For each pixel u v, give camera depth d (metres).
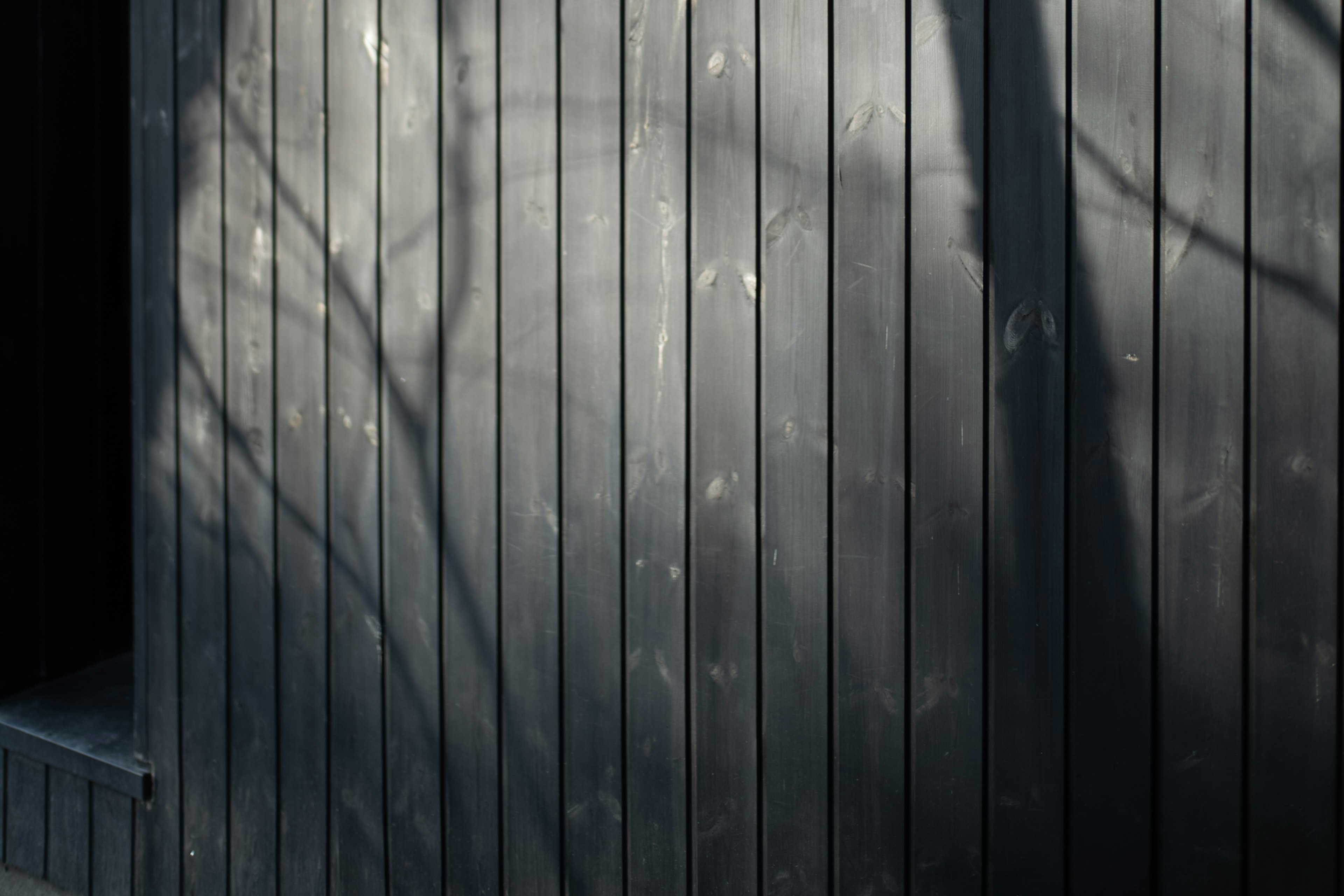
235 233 2.18
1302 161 1.23
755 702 1.58
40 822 2.60
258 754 2.20
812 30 1.49
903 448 1.45
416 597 1.94
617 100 1.67
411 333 1.93
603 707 1.73
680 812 1.65
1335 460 1.24
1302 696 1.26
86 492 2.98
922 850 1.46
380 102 1.94
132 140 2.36
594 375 1.71
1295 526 1.26
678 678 1.65
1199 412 1.29
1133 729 1.33
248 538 2.20
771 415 1.55
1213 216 1.27
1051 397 1.36
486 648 1.86
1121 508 1.33
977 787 1.42
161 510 2.35
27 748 2.57
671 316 1.63
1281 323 1.25
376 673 2.00
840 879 1.52
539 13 1.74
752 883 1.59
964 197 1.40
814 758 1.54
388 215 1.94
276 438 2.14
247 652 2.21
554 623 1.78
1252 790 1.28
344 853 2.07
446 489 1.90
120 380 3.06
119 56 2.99
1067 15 1.33
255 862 2.21
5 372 2.72
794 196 1.52
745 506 1.57
